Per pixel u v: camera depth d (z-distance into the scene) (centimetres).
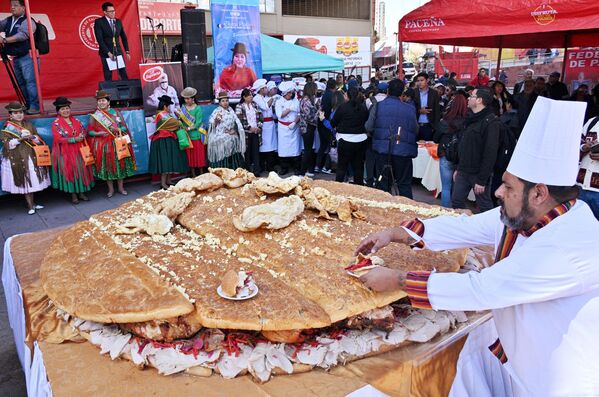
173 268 217
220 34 898
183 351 185
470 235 199
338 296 191
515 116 841
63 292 210
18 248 313
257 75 962
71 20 1023
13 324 308
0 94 971
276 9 2267
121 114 765
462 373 204
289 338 183
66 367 186
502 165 505
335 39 2494
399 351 192
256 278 206
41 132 723
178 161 790
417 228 205
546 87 998
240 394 169
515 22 586
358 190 350
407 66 2592
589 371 150
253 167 894
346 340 192
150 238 259
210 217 278
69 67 1041
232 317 176
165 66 809
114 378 179
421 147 731
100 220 293
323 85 1314
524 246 152
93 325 205
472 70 1934
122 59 877
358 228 255
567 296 148
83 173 713
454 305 159
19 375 315
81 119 752
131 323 192
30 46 745
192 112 802
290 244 237
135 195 769
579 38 1047
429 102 790
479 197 499
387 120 576
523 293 148
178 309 180
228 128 799
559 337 153
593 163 447
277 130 899
